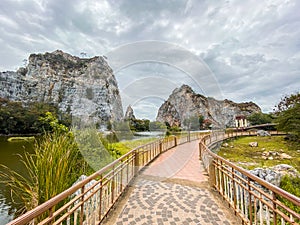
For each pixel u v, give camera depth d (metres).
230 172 2.90
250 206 2.19
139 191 3.60
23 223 1.06
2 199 4.11
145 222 2.46
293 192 4.93
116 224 2.41
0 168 5.78
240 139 19.00
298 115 15.93
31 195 2.90
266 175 5.35
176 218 2.56
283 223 1.57
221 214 2.66
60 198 1.49
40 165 2.76
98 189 2.41
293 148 13.95
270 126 27.47
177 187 3.81
